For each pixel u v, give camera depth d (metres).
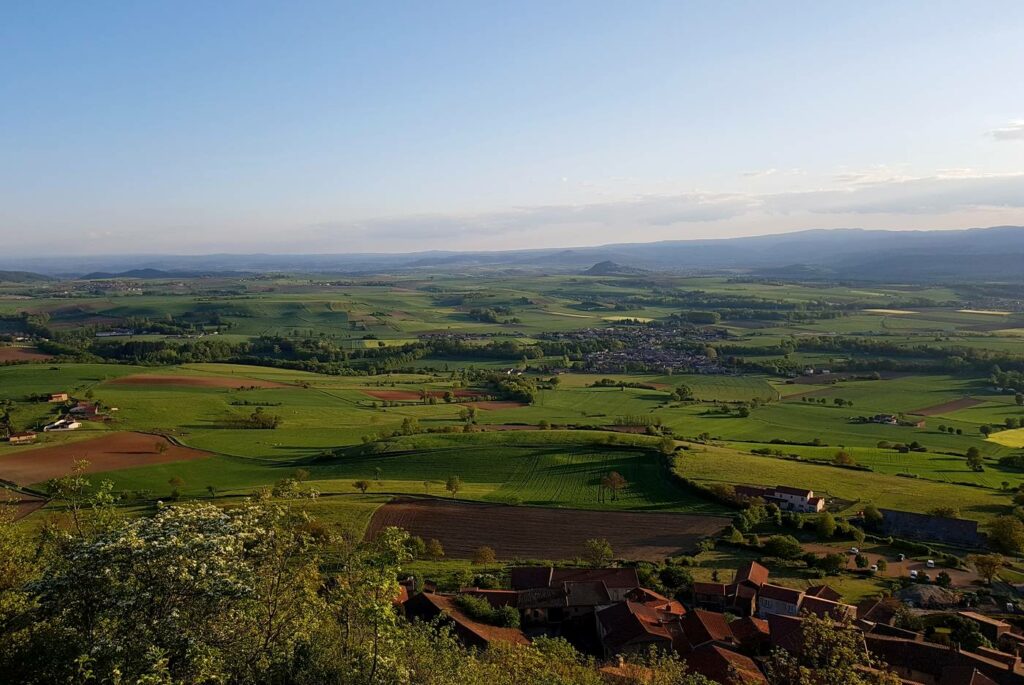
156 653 17.80
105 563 19.34
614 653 53.75
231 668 19.48
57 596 19.55
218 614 20.06
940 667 49.03
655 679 36.94
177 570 19.45
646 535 88.50
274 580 21.41
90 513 27.83
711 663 48.31
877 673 26.88
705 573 75.19
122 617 19.23
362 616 21.72
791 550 81.06
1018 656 53.97
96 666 18.39
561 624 61.69
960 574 77.44
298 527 24.28
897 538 89.81
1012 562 81.81
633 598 64.38
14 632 20.09
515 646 38.50
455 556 80.56
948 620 59.94
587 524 92.19
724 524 92.44
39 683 18.81
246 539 21.45
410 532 88.06
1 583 26.25
